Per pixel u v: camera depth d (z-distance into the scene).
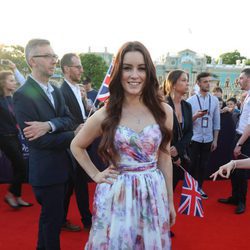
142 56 1.72
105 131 1.72
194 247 3.03
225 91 53.41
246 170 4.01
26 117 2.24
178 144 3.17
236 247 3.04
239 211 3.97
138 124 1.76
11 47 29.19
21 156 4.03
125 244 1.66
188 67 56.50
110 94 1.79
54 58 2.38
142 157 1.74
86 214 3.36
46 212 2.37
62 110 2.47
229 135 5.54
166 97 3.29
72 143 1.89
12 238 3.15
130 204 1.69
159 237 1.70
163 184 1.82
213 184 5.43
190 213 2.56
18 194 4.04
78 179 3.27
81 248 2.96
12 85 4.10
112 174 1.75
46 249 2.41
